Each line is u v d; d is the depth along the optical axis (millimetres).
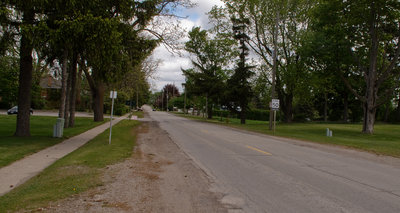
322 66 28078
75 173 7426
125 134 18875
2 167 8336
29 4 11391
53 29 12016
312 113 59719
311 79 33781
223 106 45531
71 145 13000
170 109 121688
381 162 10562
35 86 57156
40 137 14852
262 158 10484
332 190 6363
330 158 11055
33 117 33594
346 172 8375
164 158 10352
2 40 12305
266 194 6008
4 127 19797
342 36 24969
